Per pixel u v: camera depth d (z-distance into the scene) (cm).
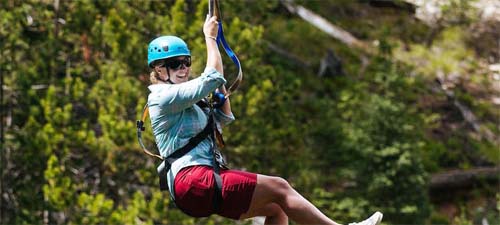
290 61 7931
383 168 5866
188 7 5056
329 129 5972
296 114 5653
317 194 5369
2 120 4647
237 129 4819
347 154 5906
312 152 5841
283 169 4981
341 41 8725
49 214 4644
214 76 1510
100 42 4834
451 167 7638
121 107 4672
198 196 1521
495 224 6856
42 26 4925
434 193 7262
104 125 4516
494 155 7912
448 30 9500
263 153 4909
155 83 1563
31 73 4725
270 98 4928
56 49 4853
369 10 9638
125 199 4788
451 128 8100
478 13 9788
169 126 1537
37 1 4972
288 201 1540
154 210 4375
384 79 6297
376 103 6016
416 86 8356
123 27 4697
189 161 1530
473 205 7162
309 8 9262
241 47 4884
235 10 5272
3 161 4594
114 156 4641
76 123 4656
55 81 4791
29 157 4559
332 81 7794
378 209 5847
